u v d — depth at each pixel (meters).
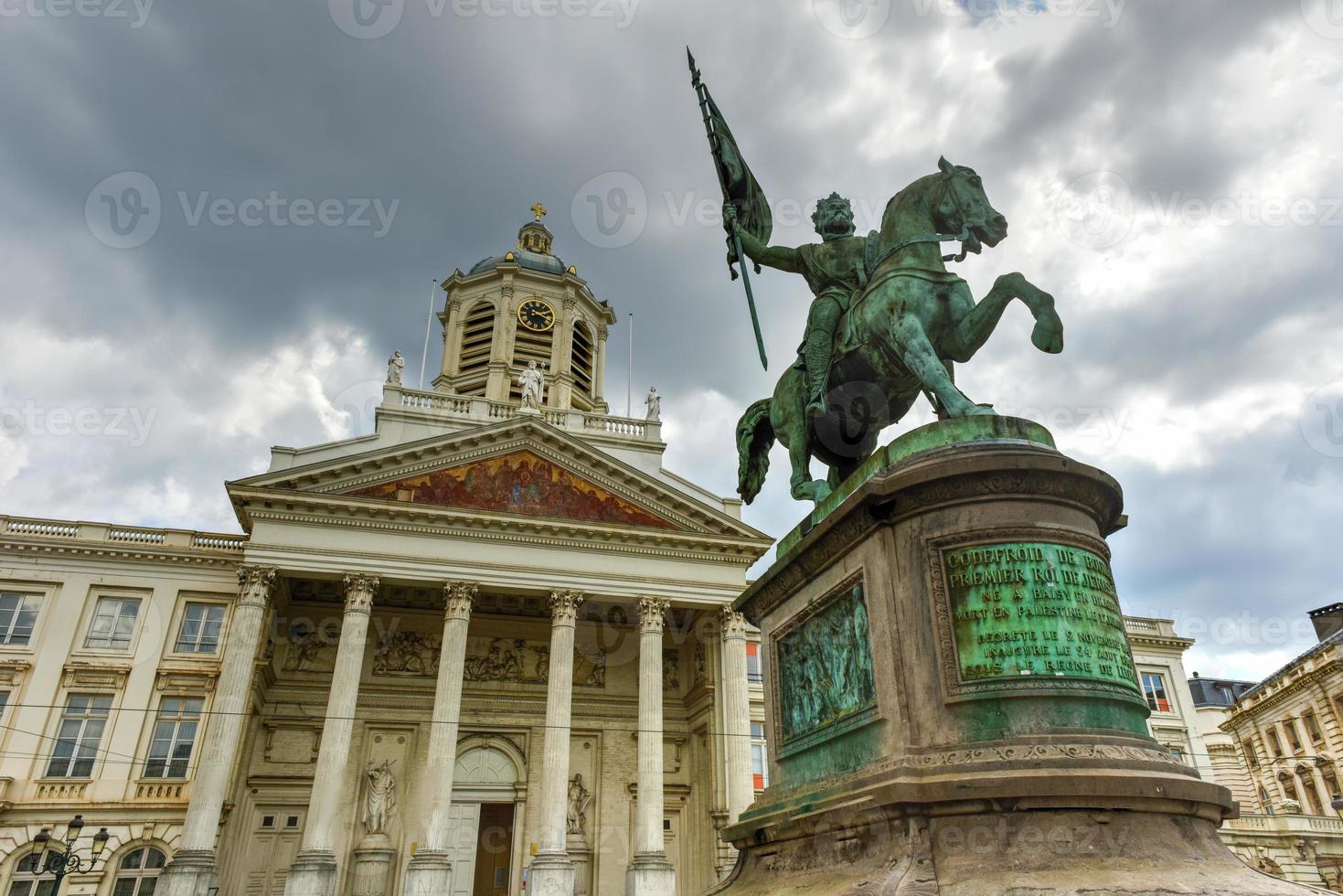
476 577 38.56
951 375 6.42
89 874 34.00
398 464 39.97
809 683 5.96
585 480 42.25
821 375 6.65
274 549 36.66
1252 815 42.53
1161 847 4.04
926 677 4.73
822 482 6.89
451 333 60.66
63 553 39.41
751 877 5.89
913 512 5.10
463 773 41.66
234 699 33.59
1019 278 5.82
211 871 30.81
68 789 35.53
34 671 37.09
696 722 44.19
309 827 32.25
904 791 4.23
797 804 5.43
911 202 6.54
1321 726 47.34
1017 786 4.06
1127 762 4.19
